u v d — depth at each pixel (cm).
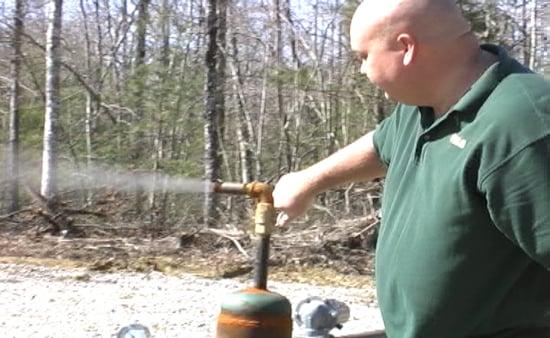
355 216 1753
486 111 294
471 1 1941
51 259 1487
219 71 2592
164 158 2447
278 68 2608
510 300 306
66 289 1197
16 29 2636
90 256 1532
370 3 315
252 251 1559
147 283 1280
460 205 297
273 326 314
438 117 313
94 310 1052
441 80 308
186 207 1819
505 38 2289
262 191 339
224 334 315
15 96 2469
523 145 284
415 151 318
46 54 2353
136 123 2547
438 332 308
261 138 2777
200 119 2572
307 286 1311
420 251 308
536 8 2536
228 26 2812
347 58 2398
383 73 311
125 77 2881
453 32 305
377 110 2270
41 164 2108
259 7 2897
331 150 2542
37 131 2445
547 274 308
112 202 1825
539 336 315
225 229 1695
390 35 307
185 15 2770
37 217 1778
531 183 283
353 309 1073
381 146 359
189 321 1002
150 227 1756
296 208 367
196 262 1490
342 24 2414
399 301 319
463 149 297
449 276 302
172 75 2611
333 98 2472
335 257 1527
